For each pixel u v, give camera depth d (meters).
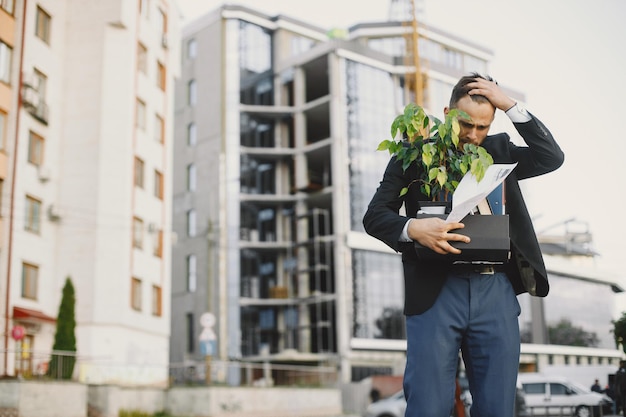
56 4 34.31
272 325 57.62
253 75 62.16
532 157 2.79
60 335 27.83
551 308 52.84
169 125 40.62
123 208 34.50
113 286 33.56
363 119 58.41
